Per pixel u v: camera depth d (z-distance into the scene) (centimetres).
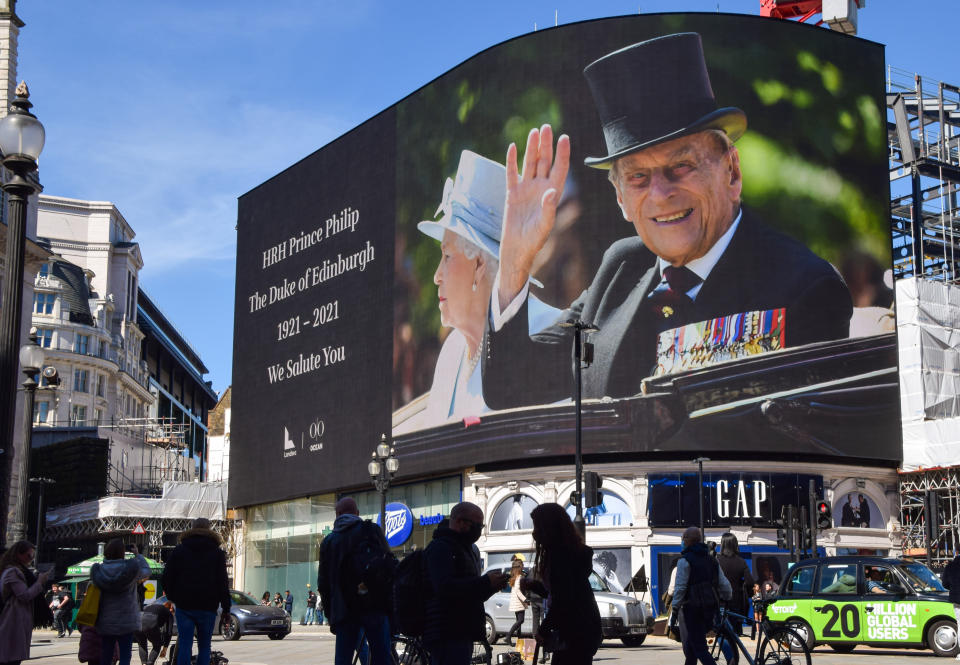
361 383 6397
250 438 7344
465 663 923
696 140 5359
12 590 1356
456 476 5831
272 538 7175
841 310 5338
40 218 13225
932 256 7400
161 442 10906
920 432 5497
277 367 7181
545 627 922
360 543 1155
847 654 2495
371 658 1139
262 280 7456
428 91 6209
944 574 1872
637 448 5159
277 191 7431
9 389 1402
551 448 5312
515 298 5550
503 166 5722
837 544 5225
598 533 5228
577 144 5503
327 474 6569
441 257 5969
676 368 5191
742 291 5231
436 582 923
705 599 1359
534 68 5669
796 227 5344
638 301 5278
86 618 1376
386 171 6438
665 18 5484
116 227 13875
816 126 5478
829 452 5206
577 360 3581
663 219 5306
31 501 8450
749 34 5484
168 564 1320
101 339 12525
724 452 5178
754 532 5131
